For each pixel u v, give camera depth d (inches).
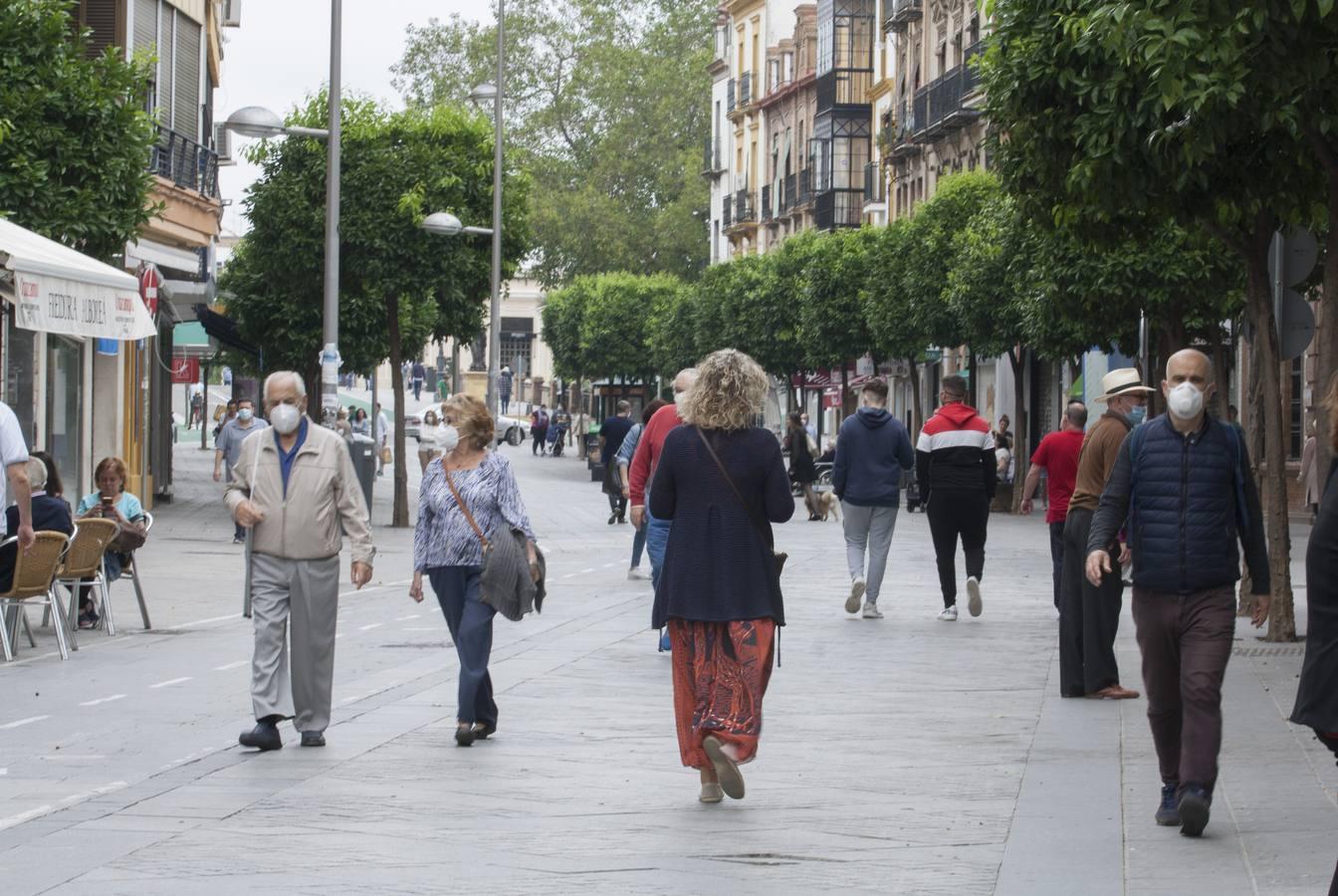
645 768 421.1
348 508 454.6
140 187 1075.9
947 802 379.6
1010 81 701.9
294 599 449.7
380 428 2758.4
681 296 3452.3
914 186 2876.5
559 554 1326.3
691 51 4340.6
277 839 343.0
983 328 1857.8
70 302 705.0
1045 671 599.5
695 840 343.0
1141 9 574.6
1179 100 577.0
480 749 446.9
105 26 1435.8
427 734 469.7
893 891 303.7
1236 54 554.3
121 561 772.0
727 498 377.4
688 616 374.0
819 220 3334.2
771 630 378.0
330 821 359.9
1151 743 454.9
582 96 4192.9
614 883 309.0
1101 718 497.0
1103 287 1391.5
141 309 764.0
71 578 711.1
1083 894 300.0
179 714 516.4
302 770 417.7
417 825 356.2
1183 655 352.5
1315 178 670.5
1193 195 674.8
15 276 668.1
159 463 1815.9
